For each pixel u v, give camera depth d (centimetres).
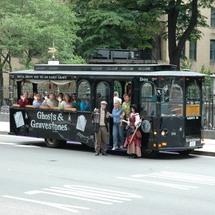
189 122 2136
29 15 3941
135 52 5041
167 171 1784
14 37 3922
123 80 2162
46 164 1920
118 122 2167
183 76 2103
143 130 2094
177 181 1580
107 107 2220
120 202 1267
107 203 1256
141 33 4997
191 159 2116
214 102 2700
